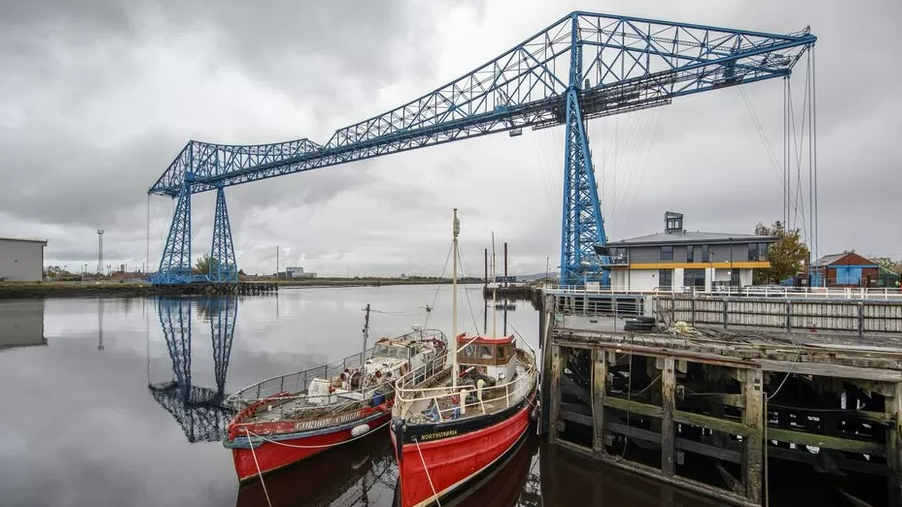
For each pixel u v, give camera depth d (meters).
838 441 12.95
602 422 15.78
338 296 116.50
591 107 42.75
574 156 39.50
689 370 17.83
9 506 12.74
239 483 13.94
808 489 14.02
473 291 150.12
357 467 16.59
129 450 17.00
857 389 15.89
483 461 14.65
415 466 12.78
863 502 12.68
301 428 15.11
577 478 14.93
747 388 13.34
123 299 89.44
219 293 94.88
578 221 38.66
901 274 44.38
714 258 26.53
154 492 13.79
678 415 14.29
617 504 13.42
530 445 17.73
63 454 16.52
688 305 21.77
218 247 94.19
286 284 180.38
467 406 15.52
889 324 18.38
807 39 33.06
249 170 79.62
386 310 73.81
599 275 37.34
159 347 38.22
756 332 19.19
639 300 23.08
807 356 13.27
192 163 91.94
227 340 42.09
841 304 19.19
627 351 15.35
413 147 62.69
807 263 41.00
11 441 17.64
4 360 32.53
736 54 34.94
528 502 13.89
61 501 13.09
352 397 17.39
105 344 39.38
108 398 23.50
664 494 13.87
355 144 64.50
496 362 18.28
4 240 90.06
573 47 40.34
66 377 27.83
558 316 22.12
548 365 18.52
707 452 13.93
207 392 24.73
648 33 38.50
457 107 53.50
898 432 12.04
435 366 21.50
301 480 15.21
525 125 50.28
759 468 12.93
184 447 17.36
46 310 66.75
